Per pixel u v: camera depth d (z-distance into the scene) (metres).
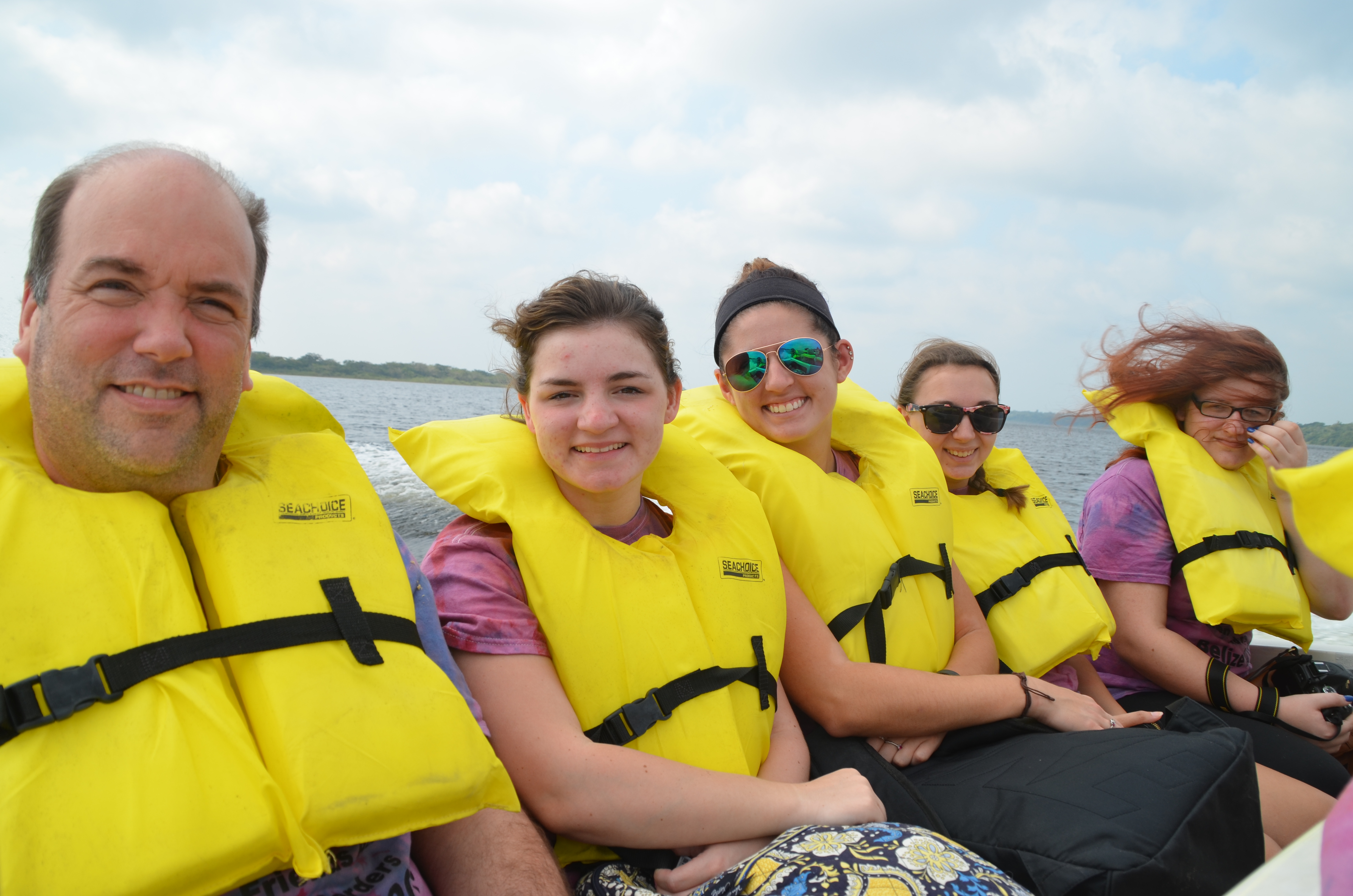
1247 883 0.93
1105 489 3.50
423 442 2.43
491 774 1.67
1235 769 2.00
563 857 2.02
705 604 2.27
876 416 3.30
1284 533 3.56
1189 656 3.18
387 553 1.82
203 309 1.59
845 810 1.95
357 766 1.49
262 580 1.62
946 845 1.69
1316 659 3.92
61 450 1.59
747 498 2.54
